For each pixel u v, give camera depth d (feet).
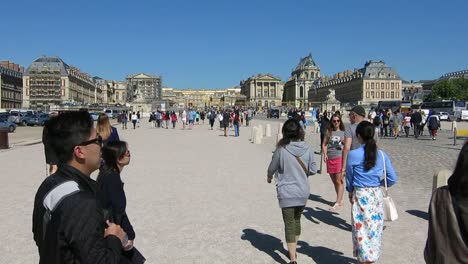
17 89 485.15
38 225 10.37
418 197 43.06
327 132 39.83
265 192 45.42
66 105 390.42
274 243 28.89
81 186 10.66
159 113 209.56
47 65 486.38
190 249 27.55
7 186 48.42
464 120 269.64
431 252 10.94
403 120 149.38
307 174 25.02
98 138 11.23
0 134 93.25
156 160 73.05
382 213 22.36
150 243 28.63
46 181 10.69
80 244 9.52
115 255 10.18
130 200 41.27
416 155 80.89
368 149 22.13
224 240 29.43
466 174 10.42
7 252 26.66
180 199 41.83
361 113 34.06
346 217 35.83
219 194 44.29
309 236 30.58
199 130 178.29
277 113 359.25
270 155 82.12
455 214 10.48
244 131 170.09
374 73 568.41
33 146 101.35
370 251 21.91
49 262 9.75
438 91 485.97
